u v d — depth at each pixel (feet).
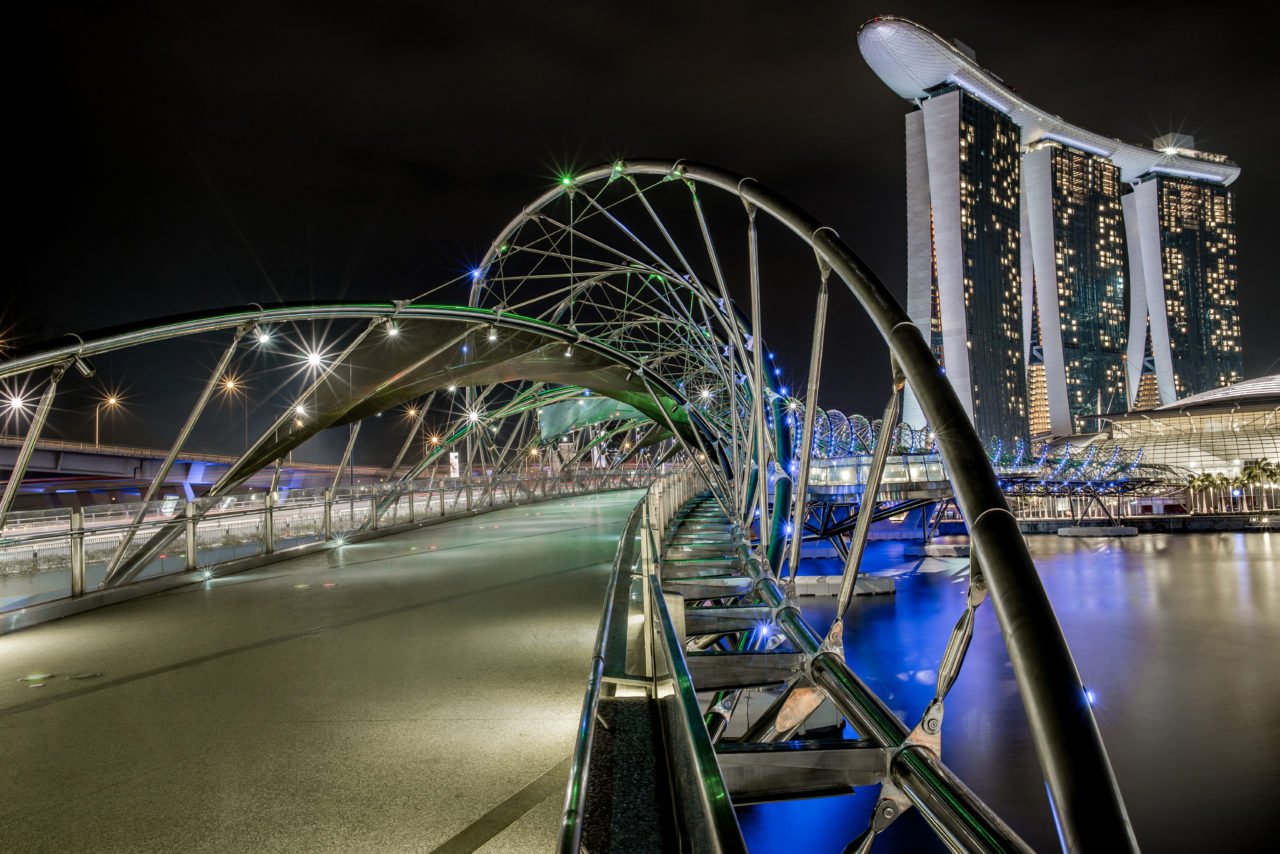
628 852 11.24
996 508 12.27
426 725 22.48
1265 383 610.24
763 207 30.86
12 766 19.66
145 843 15.44
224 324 68.33
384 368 114.42
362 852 15.02
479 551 68.80
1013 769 128.26
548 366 155.43
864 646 201.46
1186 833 109.91
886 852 98.43
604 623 18.76
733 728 64.39
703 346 141.08
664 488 66.85
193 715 23.67
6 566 47.57
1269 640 205.57
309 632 35.50
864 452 282.77
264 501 63.36
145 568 49.01
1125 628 223.30
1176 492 540.93
